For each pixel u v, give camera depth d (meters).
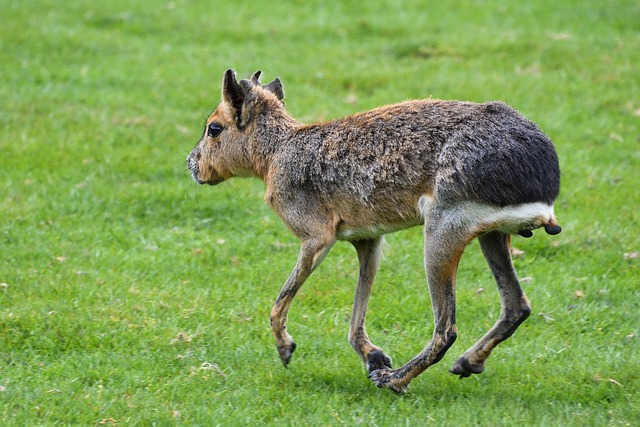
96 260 16.48
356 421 11.31
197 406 11.76
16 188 19.53
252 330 14.16
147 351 13.31
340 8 33.19
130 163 20.97
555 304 15.12
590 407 11.73
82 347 13.43
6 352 13.19
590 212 18.64
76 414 11.45
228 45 29.48
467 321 14.64
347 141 12.11
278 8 33.12
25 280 15.44
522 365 12.91
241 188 20.23
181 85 25.94
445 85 25.78
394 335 14.24
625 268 16.44
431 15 32.31
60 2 32.69
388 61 28.22
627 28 30.56
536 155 11.02
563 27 30.69
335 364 13.13
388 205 11.80
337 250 17.28
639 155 21.73
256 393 12.16
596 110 24.47
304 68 27.33
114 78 26.27
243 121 13.28
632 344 13.70
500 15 32.09
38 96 24.62
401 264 16.69
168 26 30.98
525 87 25.69
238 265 16.67
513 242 17.48
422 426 11.14
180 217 18.88
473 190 11.01
